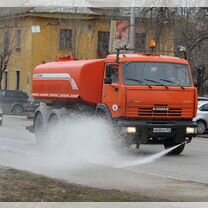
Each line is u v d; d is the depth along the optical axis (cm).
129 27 3772
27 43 6128
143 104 1952
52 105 2344
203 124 3378
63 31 5516
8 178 1270
